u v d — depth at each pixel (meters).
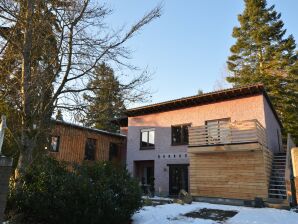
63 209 7.33
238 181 14.62
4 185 5.28
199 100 18.91
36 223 7.80
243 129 14.99
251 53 31.31
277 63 28.78
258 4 31.95
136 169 21.86
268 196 13.61
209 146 15.60
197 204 13.95
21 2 8.78
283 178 14.48
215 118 18.12
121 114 10.57
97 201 7.56
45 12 8.90
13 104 8.88
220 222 9.56
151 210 11.27
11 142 10.05
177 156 19.31
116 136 23.25
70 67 9.26
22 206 7.87
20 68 9.23
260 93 16.64
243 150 14.59
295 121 27.27
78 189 7.54
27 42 8.79
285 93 27.83
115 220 7.90
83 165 9.03
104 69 9.78
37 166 8.73
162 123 20.86
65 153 18.44
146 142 21.52
